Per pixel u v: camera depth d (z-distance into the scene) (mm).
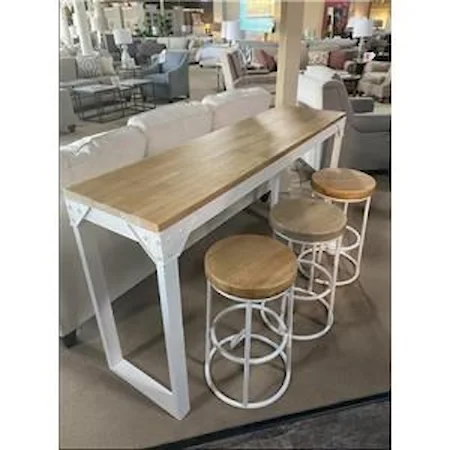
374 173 3738
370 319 1977
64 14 7016
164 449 1367
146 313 2027
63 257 1620
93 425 1450
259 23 9266
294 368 1691
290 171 3598
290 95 3152
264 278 1299
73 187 1332
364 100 3982
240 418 1458
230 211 2719
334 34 9242
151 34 9766
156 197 1254
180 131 2135
